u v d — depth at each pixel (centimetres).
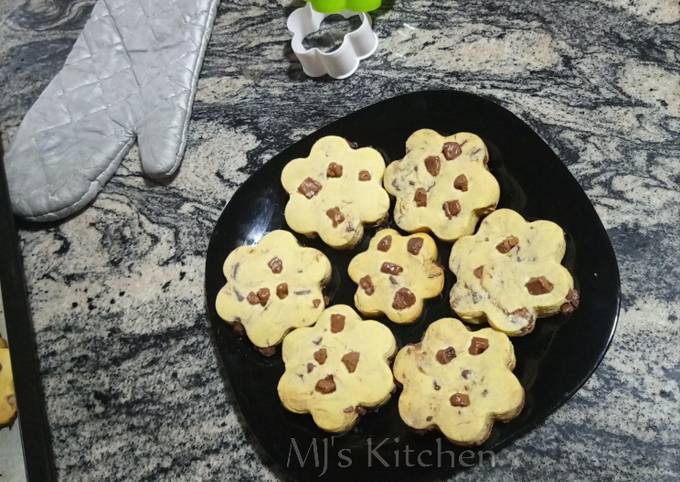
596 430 67
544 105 81
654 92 79
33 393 75
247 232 78
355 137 80
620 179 76
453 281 72
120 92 88
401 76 85
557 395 65
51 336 82
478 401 65
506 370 66
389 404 69
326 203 76
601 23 84
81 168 85
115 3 93
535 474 67
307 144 80
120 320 81
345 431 68
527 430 65
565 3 85
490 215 72
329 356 70
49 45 97
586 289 68
